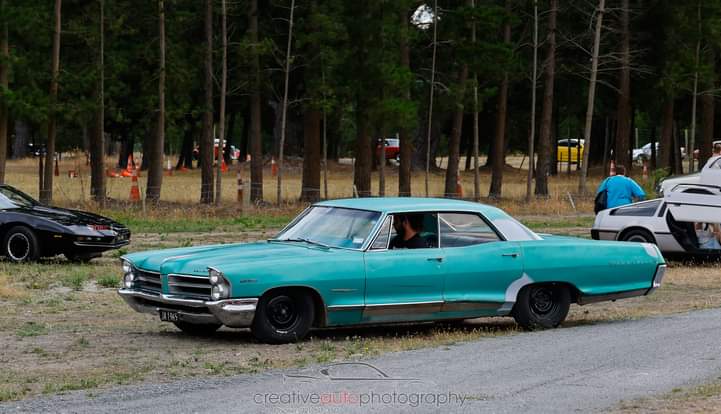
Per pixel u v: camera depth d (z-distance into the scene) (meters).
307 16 43.91
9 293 19.44
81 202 41.38
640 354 13.48
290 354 13.70
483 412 10.23
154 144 45.44
